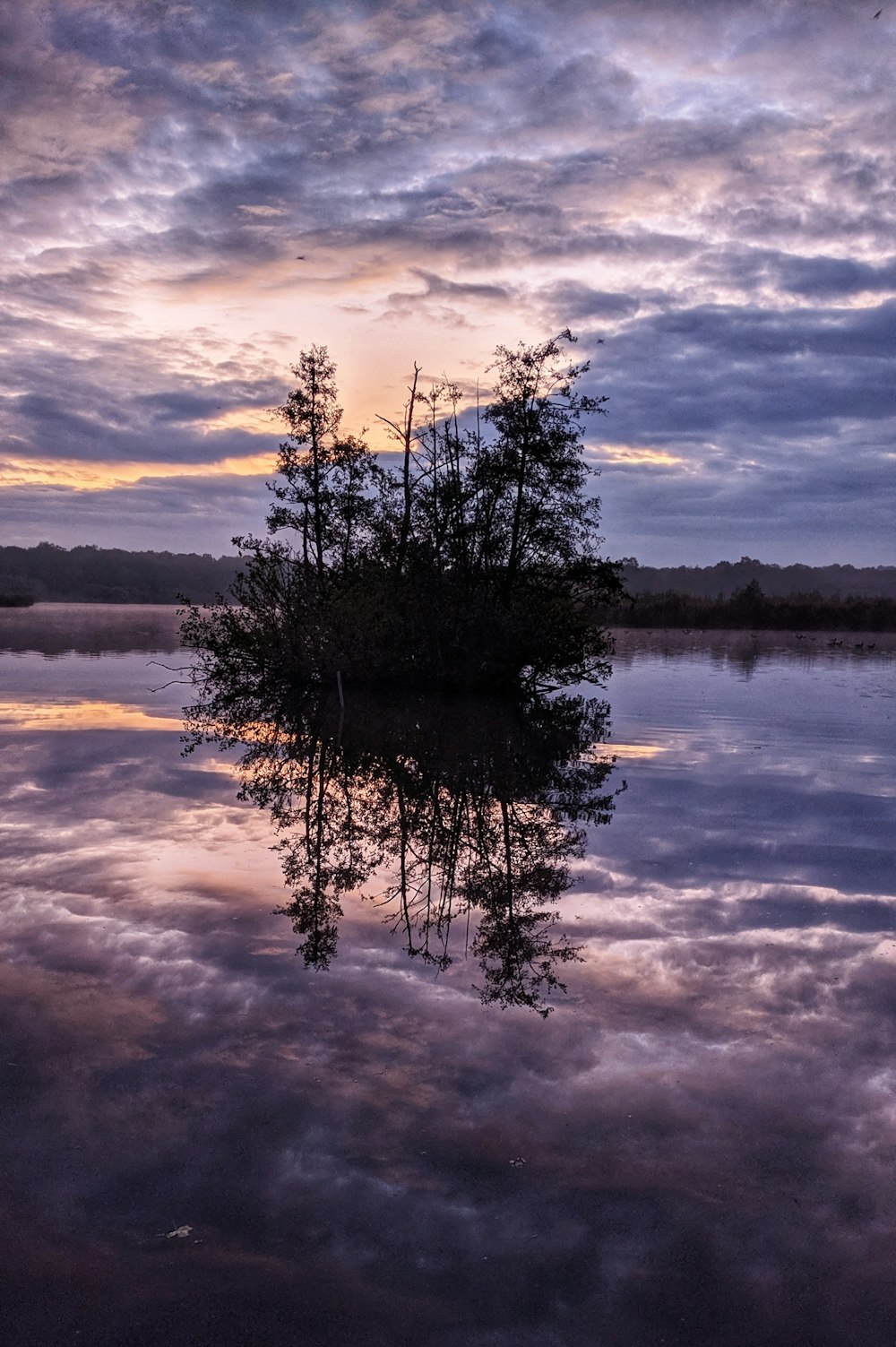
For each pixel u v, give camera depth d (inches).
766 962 242.8
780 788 498.0
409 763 586.6
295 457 1208.2
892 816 428.5
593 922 275.7
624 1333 113.9
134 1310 116.0
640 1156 151.3
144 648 1740.9
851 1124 161.9
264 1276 122.4
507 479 1103.0
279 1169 146.3
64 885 297.7
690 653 1914.4
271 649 1138.7
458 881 320.5
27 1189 140.3
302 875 322.7
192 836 371.9
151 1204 137.3
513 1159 149.9
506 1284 121.6
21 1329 112.7
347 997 216.4
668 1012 210.1
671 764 582.6
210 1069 178.5
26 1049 185.3
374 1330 113.5
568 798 473.1
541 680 1162.6
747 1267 125.4
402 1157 149.9
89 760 547.2
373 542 1182.3
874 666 1581.0
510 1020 204.4
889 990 223.5
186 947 246.1
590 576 1123.9
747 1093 172.4
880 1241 131.0
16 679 1077.8
